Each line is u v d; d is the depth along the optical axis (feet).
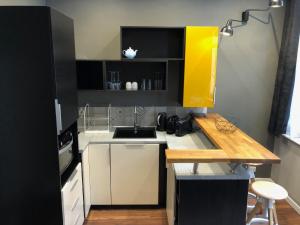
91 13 10.19
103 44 10.40
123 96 10.91
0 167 6.23
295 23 9.40
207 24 10.44
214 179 6.52
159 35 10.48
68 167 7.54
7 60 5.76
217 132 8.24
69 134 7.34
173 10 10.28
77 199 7.75
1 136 6.09
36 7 5.51
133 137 10.69
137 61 9.89
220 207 6.70
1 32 5.66
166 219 9.29
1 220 6.56
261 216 8.06
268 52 10.73
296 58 9.61
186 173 6.67
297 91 9.62
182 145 8.73
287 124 10.38
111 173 9.45
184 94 9.83
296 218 9.30
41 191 6.34
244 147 6.94
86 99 10.85
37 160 6.18
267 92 11.05
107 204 9.74
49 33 5.61
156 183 9.59
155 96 10.97
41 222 6.52
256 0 10.31
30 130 6.04
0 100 5.93
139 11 10.25
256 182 7.70
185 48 9.46
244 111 11.21
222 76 10.89
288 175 10.28
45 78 5.80
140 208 9.99
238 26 10.47
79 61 9.83
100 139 9.38
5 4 7.43
